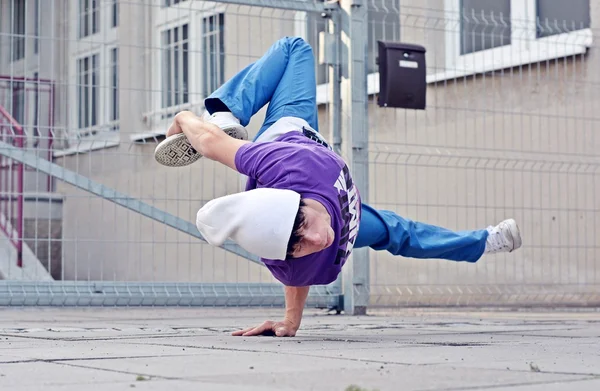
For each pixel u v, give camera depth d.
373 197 6.35
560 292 5.53
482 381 1.61
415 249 2.97
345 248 2.58
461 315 5.03
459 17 6.15
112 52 7.87
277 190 2.35
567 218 5.50
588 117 5.40
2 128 7.07
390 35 6.45
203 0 4.79
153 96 6.64
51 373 1.75
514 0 5.95
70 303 4.29
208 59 6.09
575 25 5.63
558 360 2.05
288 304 2.92
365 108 4.74
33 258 8.16
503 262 5.86
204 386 1.54
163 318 4.62
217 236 2.34
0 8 9.09
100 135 6.06
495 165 5.38
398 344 2.56
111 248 8.14
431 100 6.25
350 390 1.44
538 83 5.66
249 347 2.41
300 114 2.91
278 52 2.98
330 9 4.80
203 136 2.64
